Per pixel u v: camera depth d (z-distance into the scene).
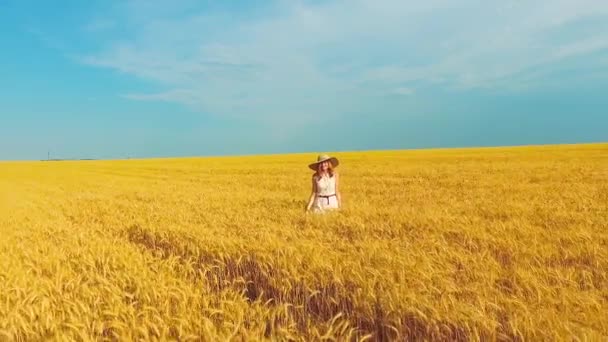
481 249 7.04
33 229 11.67
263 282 6.45
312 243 7.15
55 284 6.18
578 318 4.46
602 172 21.77
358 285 5.49
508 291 5.29
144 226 10.54
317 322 5.15
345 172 28.44
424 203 12.93
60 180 35.41
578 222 9.09
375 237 8.18
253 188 21.05
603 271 6.05
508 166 27.88
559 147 52.91
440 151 56.47
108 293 5.67
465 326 4.42
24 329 4.71
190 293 5.37
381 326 4.98
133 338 4.55
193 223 10.38
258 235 8.23
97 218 13.38
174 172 38.53
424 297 4.83
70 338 4.41
